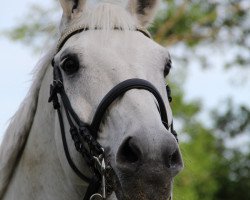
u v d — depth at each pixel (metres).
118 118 3.68
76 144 3.86
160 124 3.53
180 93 15.16
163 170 3.39
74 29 4.11
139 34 4.04
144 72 3.80
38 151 4.26
